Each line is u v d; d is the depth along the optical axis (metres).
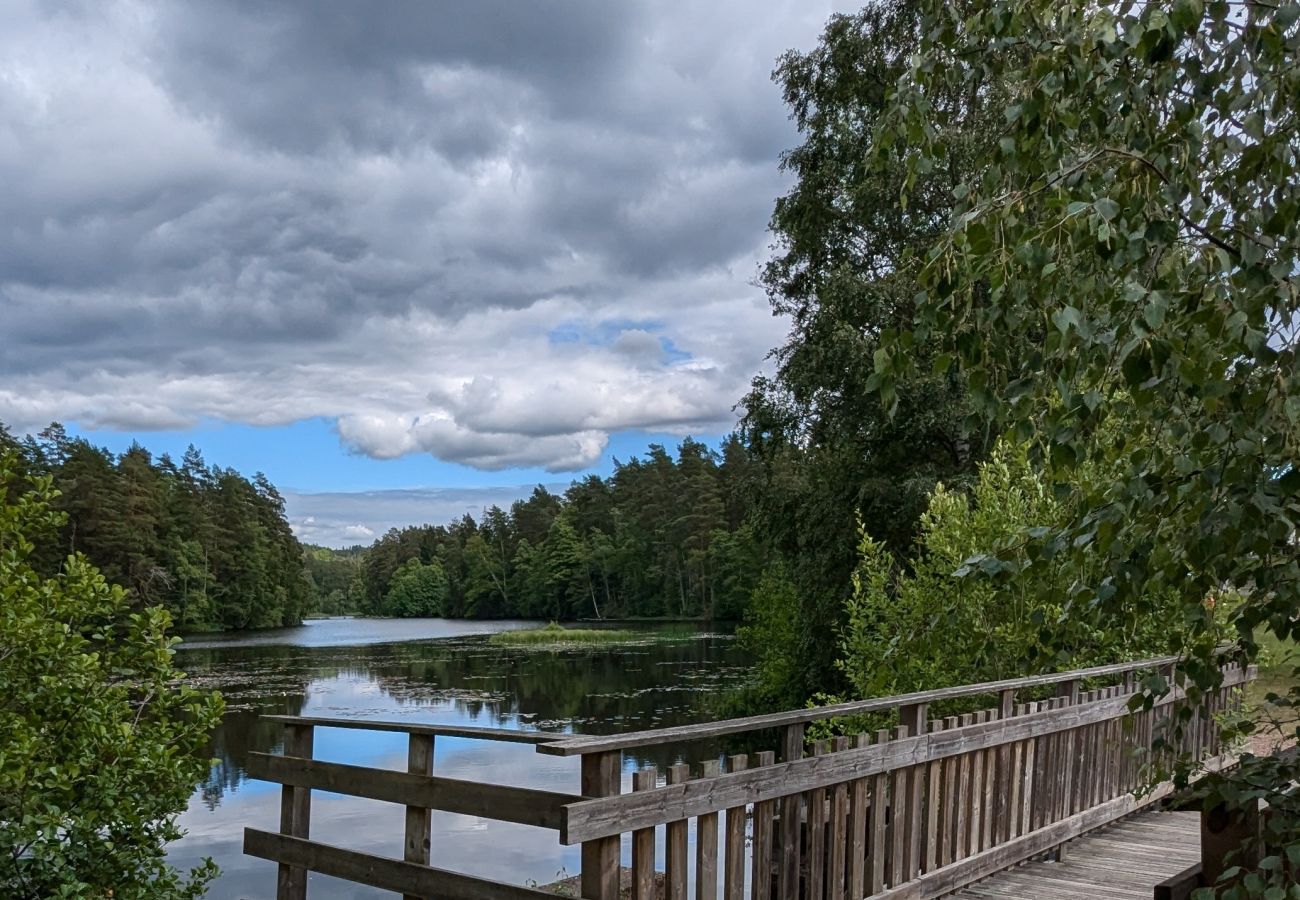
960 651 7.94
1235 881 2.34
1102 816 6.06
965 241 1.94
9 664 4.55
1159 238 1.75
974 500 15.30
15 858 4.09
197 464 76.88
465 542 111.88
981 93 9.93
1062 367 1.97
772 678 21.41
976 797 4.96
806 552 19.45
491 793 3.54
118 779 4.50
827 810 4.06
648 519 78.75
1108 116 1.99
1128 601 2.29
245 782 14.79
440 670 32.66
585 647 45.03
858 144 18.14
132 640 4.94
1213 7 1.78
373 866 3.95
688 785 3.35
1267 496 1.85
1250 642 2.18
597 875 3.10
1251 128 1.77
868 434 17.73
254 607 72.88
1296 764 2.25
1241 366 1.88
